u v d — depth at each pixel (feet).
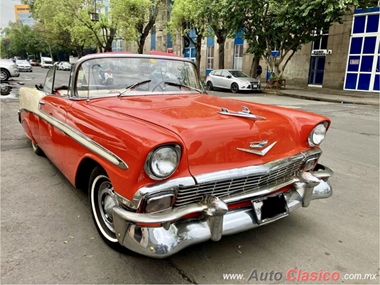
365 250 8.61
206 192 7.05
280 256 8.28
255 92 57.41
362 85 57.26
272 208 8.09
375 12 53.57
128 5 77.46
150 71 11.12
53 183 12.64
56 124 10.44
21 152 16.65
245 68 79.66
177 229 6.68
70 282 7.07
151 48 117.50
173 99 10.25
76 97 10.05
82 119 8.59
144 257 8.05
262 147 7.82
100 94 10.11
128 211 6.58
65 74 11.06
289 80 69.46
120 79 10.50
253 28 58.13
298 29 52.29
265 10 53.98
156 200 6.34
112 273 7.43
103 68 10.28
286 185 8.41
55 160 11.22
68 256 8.00
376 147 19.11
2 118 25.44
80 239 8.76
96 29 91.81
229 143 7.22
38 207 10.61
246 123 7.79
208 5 59.00
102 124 7.64
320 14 48.52
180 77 11.79
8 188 12.09
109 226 8.25
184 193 6.71
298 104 40.42
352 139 21.08
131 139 6.43
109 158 7.06
